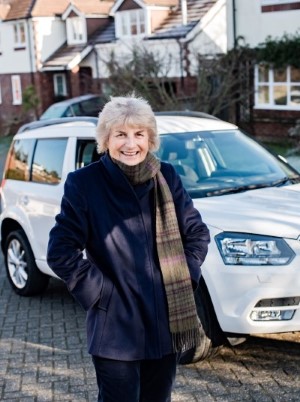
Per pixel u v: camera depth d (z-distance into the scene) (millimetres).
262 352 4941
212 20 24688
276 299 4332
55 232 2914
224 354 4930
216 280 4465
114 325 2895
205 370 4668
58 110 22500
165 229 2945
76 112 22422
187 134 5902
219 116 21328
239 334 4480
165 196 2969
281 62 20594
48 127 6844
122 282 2889
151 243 2941
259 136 21984
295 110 20797
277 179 5680
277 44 20453
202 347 4590
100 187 2945
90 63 31297
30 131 7145
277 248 4387
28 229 6645
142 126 2912
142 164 2926
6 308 6629
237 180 5555
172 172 3115
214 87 20219
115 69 20797
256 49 21078
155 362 3020
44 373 4867
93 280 2859
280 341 5145
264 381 4445
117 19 29016
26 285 6863
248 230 4488
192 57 23891
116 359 2875
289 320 4352
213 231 4582
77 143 6180
